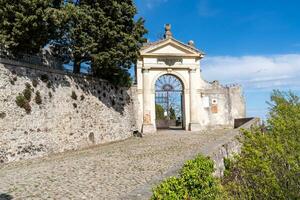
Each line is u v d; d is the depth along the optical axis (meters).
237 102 40.69
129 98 36.53
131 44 29.02
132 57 29.73
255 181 8.42
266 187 8.28
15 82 20.36
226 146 14.02
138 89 38.56
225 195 7.96
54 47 27.98
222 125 39.72
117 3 28.62
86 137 26.94
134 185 12.56
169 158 18.47
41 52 25.67
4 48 21.48
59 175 14.93
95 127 28.48
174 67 39.53
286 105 11.78
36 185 13.12
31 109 21.31
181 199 5.93
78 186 12.74
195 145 23.78
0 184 13.47
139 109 38.34
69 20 24.58
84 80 28.22
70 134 24.97
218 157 12.11
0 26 21.17
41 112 22.20
